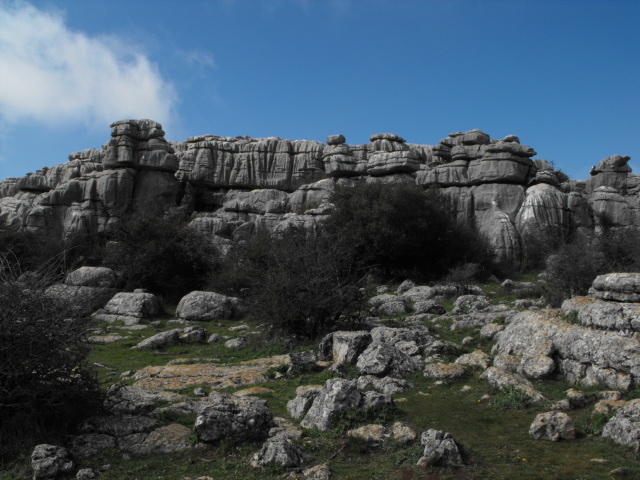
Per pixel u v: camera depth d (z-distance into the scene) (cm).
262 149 4556
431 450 638
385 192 3198
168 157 4162
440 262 3192
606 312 946
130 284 2658
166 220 3136
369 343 1198
